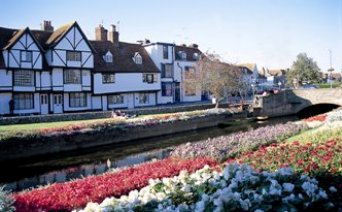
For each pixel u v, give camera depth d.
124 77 47.28
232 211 4.84
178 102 56.22
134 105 48.97
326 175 7.89
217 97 47.28
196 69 55.09
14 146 22.12
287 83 90.50
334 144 12.84
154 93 52.19
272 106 47.84
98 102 44.47
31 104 38.41
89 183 10.74
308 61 87.31
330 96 47.94
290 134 21.12
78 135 25.78
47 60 39.91
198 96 59.50
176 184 6.48
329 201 5.47
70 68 41.12
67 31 40.62
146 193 6.12
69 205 8.79
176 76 56.00
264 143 18.27
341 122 21.27
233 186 5.53
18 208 8.45
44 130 24.53
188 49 59.91
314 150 12.20
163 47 54.03
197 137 31.39
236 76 51.31
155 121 32.12
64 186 10.61
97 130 27.09
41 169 20.70
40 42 40.69
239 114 43.78
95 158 23.44
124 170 12.88
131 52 50.62
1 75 36.09
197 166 12.55
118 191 9.88
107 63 45.78
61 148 24.69
